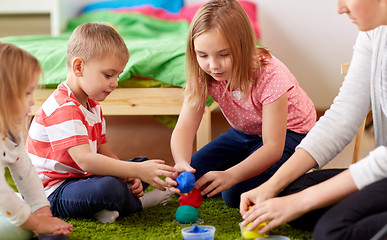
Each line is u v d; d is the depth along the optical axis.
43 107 1.35
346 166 1.97
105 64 1.34
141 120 3.15
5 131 1.07
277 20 3.45
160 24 3.22
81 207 1.28
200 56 1.30
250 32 1.31
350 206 0.96
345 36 3.39
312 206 1.03
